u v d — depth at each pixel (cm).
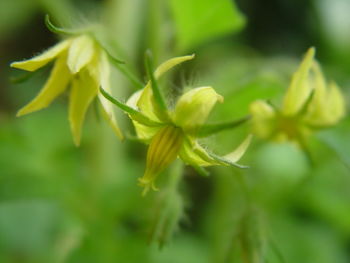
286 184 20
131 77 13
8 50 33
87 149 21
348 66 25
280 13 30
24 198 17
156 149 12
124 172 21
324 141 14
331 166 23
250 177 17
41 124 21
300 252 22
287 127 14
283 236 22
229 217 16
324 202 22
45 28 33
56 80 13
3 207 21
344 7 27
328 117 14
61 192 17
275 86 16
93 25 13
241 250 14
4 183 17
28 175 17
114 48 14
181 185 17
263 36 30
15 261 20
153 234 13
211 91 12
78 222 19
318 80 14
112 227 17
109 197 17
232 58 25
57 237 20
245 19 16
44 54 13
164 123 12
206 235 24
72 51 13
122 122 19
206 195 27
